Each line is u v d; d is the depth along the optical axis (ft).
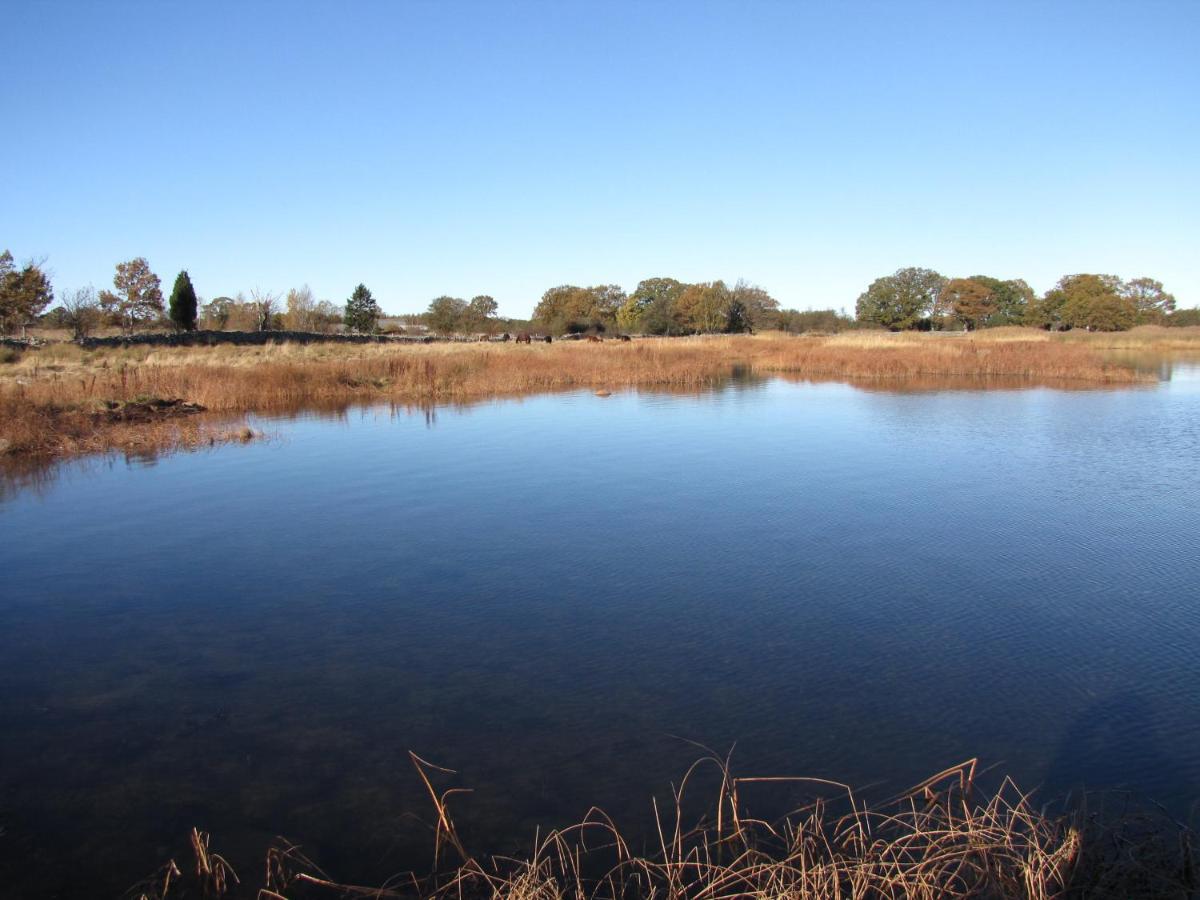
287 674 20.80
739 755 16.84
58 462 48.98
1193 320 281.13
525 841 14.15
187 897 12.76
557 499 39.37
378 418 69.82
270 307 173.37
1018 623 23.89
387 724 18.21
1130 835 14.03
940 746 17.21
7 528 34.47
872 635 23.06
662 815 14.79
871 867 12.79
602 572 28.60
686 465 47.75
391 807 15.15
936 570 28.63
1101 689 19.79
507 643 22.62
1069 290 281.33
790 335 210.79
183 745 17.40
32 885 13.07
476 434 60.08
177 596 26.50
